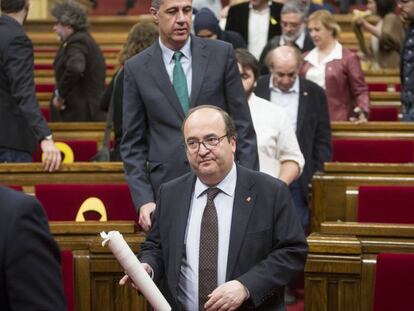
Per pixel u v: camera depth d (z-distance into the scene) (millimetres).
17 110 18031
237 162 13836
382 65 32188
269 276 11211
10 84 17766
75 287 13414
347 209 17297
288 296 18031
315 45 24469
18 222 7629
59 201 16938
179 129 13859
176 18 13734
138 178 13938
